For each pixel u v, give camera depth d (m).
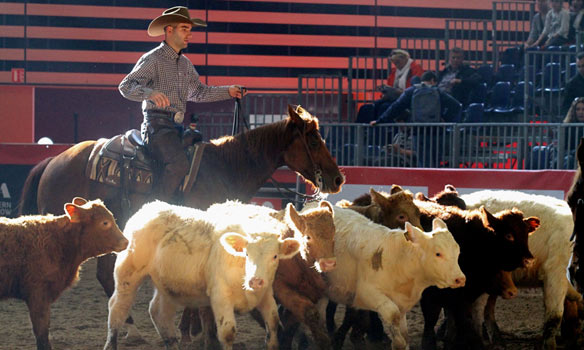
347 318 10.80
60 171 13.20
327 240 9.49
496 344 11.53
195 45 25.45
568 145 18.25
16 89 25.03
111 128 25.39
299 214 9.59
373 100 24.03
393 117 20.81
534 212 11.41
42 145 21.22
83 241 10.24
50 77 25.17
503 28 26.09
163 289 9.97
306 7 25.80
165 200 12.23
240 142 12.50
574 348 11.43
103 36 25.28
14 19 25.00
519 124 18.92
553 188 17.31
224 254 9.30
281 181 19.94
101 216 10.20
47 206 13.29
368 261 9.88
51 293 10.23
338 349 10.83
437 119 20.58
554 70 23.70
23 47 25.06
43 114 25.22
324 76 23.59
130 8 25.36
